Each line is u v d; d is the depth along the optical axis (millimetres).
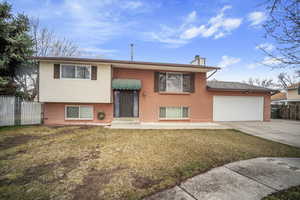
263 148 6695
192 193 3299
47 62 11164
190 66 12297
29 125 11328
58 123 12078
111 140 7578
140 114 12969
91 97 11648
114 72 12586
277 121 15914
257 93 15320
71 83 11406
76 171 4402
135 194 3279
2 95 11539
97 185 3662
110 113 12609
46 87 11141
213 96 14289
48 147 6527
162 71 13344
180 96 13594
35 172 4363
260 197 3135
